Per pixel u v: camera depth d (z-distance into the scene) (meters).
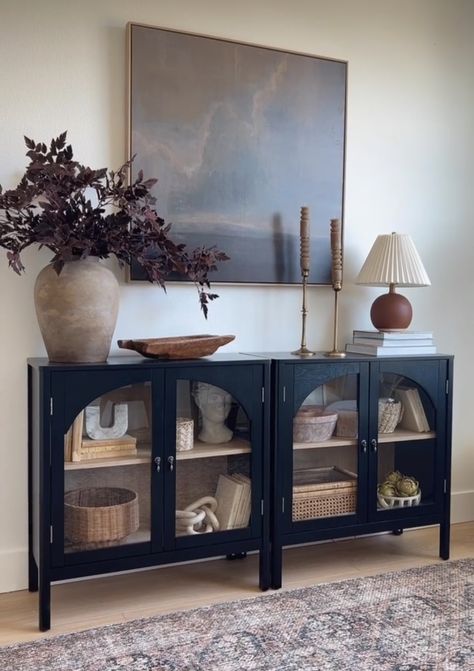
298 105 2.68
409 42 2.95
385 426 2.55
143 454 2.14
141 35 2.38
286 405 2.33
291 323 2.75
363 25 2.85
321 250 2.75
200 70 2.49
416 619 2.06
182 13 2.50
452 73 3.05
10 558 2.30
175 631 1.98
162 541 2.16
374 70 2.88
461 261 3.10
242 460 2.30
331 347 2.84
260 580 2.32
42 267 2.31
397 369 2.55
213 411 2.25
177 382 2.17
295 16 2.71
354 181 2.85
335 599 2.22
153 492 2.15
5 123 2.24
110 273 2.13
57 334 2.06
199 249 2.35
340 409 2.46
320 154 2.73
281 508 2.34
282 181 2.66
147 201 2.15
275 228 2.65
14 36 2.25
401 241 2.62
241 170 2.58
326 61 2.72
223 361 2.23
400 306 2.63
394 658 1.82
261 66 2.60
